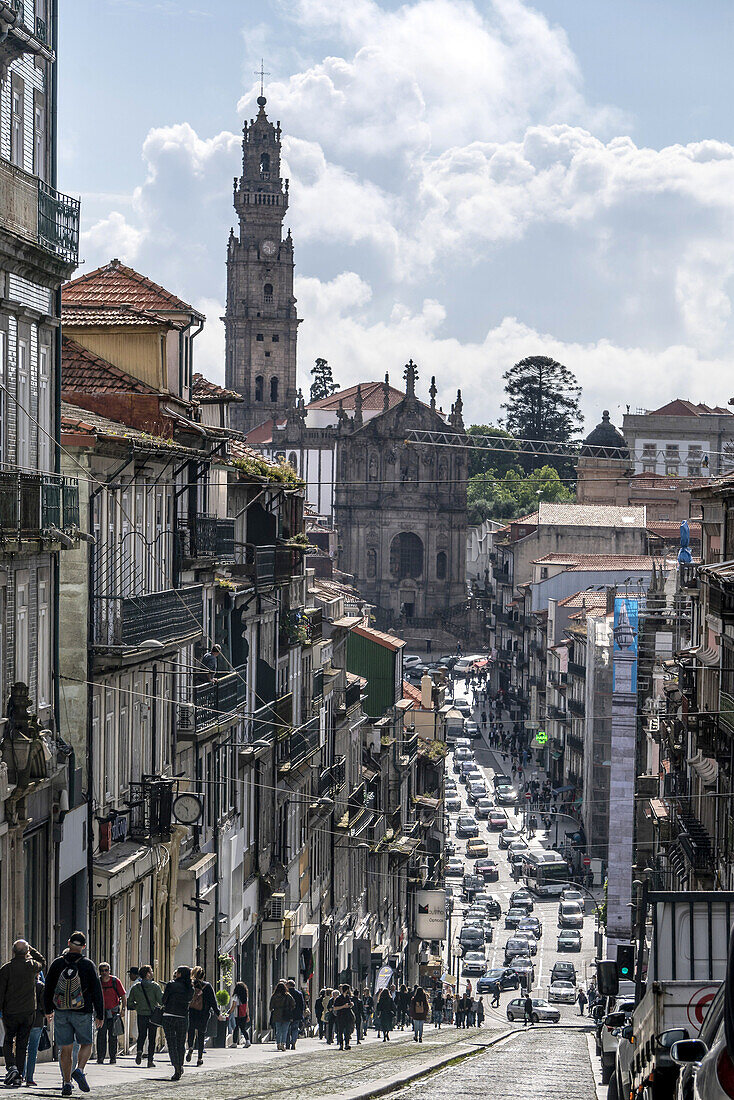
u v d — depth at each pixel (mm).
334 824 87062
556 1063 45594
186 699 53281
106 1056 41125
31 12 40344
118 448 44375
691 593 73750
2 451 36938
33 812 38344
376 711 110750
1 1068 30984
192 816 47750
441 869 135000
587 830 147125
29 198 38281
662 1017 24250
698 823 66438
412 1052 49656
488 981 107750
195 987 41250
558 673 175125
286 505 72750
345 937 89688
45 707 40188
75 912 41844
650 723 93188
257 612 65688
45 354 41031
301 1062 42812
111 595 43125
